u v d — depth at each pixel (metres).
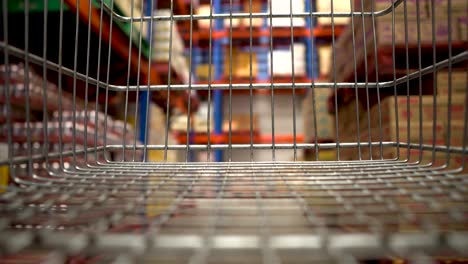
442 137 1.88
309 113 3.96
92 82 1.04
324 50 4.42
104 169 0.88
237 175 0.76
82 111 2.33
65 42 2.20
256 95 5.04
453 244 0.31
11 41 2.12
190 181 0.71
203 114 4.61
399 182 0.64
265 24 4.62
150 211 0.48
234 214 0.45
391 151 1.77
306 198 0.53
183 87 1.14
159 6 3.73
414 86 2.01
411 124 1.88
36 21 1.92
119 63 2.58
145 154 1.11
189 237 0.33
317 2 4.07
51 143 1.96
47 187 0.63
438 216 0.44
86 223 0.44
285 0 4.16
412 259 0.30
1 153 1.76
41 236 0.32
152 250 0.32
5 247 0.29
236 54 4.66
